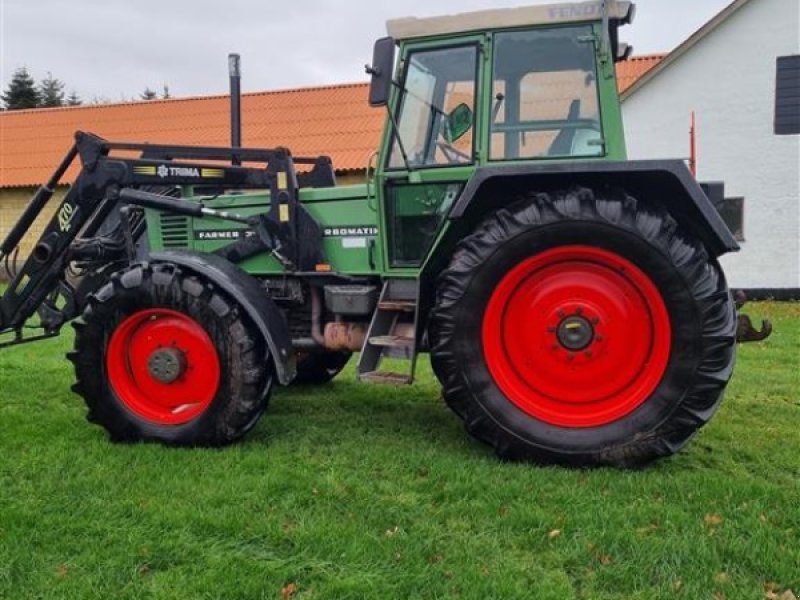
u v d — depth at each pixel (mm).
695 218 3527
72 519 2867
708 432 4094
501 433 3494
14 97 47094
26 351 7098
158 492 3150
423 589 2373
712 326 3279
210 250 4492
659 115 13141
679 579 2430
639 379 3449
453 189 3859
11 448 3783
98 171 4316
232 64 4867
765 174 12719
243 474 3375
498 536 2758
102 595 2336
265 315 3783
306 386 5480
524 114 3709
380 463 3580
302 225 4285
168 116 17969
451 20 3766
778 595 2342
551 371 3518
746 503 2994
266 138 16500
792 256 12695
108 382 3936
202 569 2506
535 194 3512
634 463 3389
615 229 3314
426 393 5238
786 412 4609
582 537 2721
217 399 3760
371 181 4113
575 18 3602
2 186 16906
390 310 3947
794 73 12367
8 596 2330
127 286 3877
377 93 3525
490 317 3514
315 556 2594
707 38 12727
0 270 14586
